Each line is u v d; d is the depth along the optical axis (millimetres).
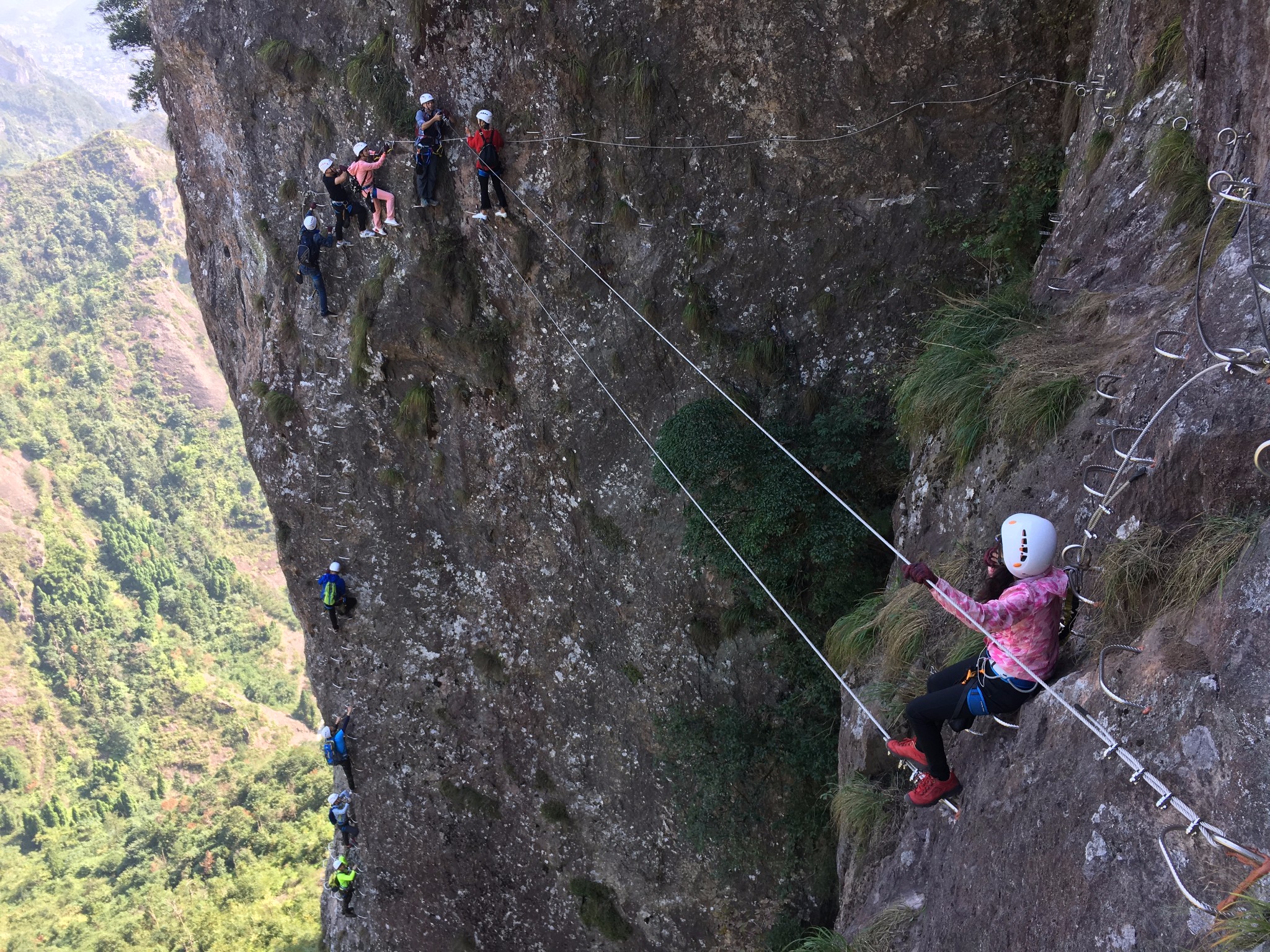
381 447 15906
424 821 17375
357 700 17391
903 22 10797
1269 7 5715
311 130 14656
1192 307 5594
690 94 12086
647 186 12633
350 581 16812
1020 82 10672
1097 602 4953
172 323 199000
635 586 13961
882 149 11500
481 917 17391
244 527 170000
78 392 179625
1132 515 5141
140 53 28469
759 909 13516
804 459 11891
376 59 13594
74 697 127375
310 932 55344
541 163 12977
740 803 13055
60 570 141875
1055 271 8805
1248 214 5465
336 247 14898
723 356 12742
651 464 13539
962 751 5516
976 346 8500
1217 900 3141
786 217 12180
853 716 8320
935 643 7398
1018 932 4102
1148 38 8445
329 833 63531
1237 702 3473
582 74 12273
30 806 111500
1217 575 4086
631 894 15172
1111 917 3531
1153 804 3588
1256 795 3205
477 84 12977
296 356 15938
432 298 14352
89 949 61438
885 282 11859
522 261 13547
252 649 143500
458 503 15648
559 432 14289
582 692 15102
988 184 11125
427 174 13164
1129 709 3969
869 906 6391
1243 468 4379
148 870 82938
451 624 16422
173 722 125062
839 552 11195
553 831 16016
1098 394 6492
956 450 8219
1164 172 7469
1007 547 4230
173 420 180500
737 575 11852
